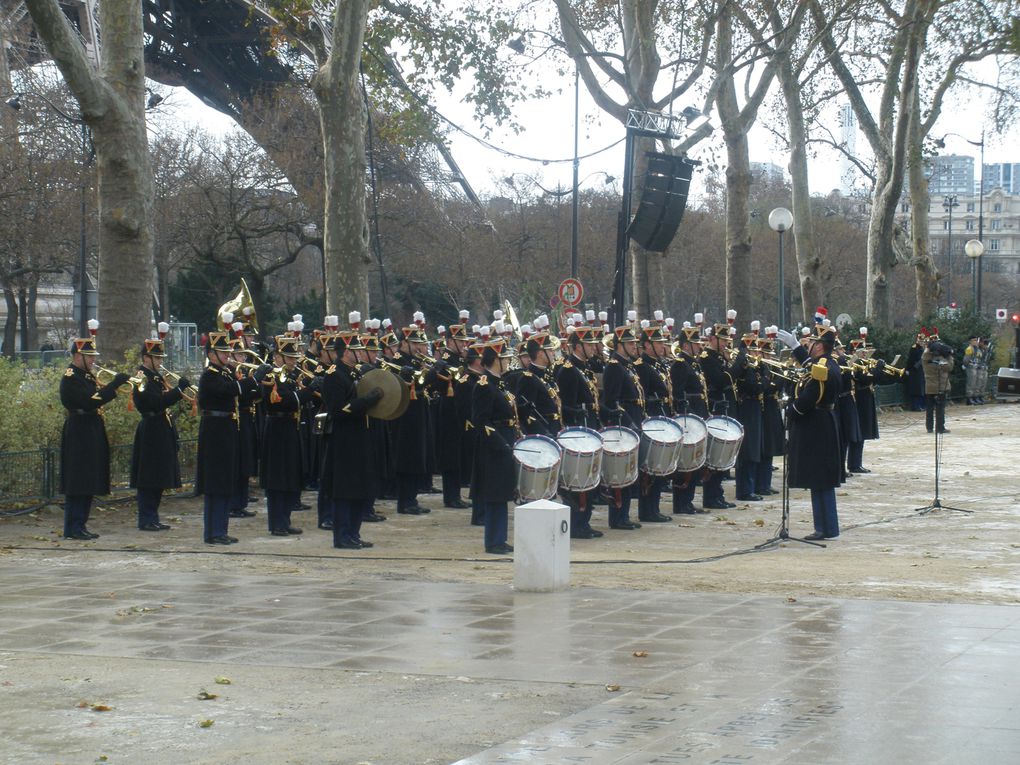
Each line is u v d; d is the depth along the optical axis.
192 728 7.84
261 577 13.46
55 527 17.77
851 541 16.06
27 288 58.22
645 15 35.62
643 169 37.19
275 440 16.75
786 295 84.88
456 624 10.84
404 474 19.08
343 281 26.86
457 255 62.50
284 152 52.44
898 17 41.66
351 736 7.63
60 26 20.91
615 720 7.84
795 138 44.06
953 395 48.50
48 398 20.20
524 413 16.08
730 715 7.88
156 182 51.69
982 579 12.97
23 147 47.69
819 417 16.11
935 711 7.86
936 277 51.00
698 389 19.53
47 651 9.98
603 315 20.64
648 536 16.69
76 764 7.16
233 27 58.38
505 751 7.25
